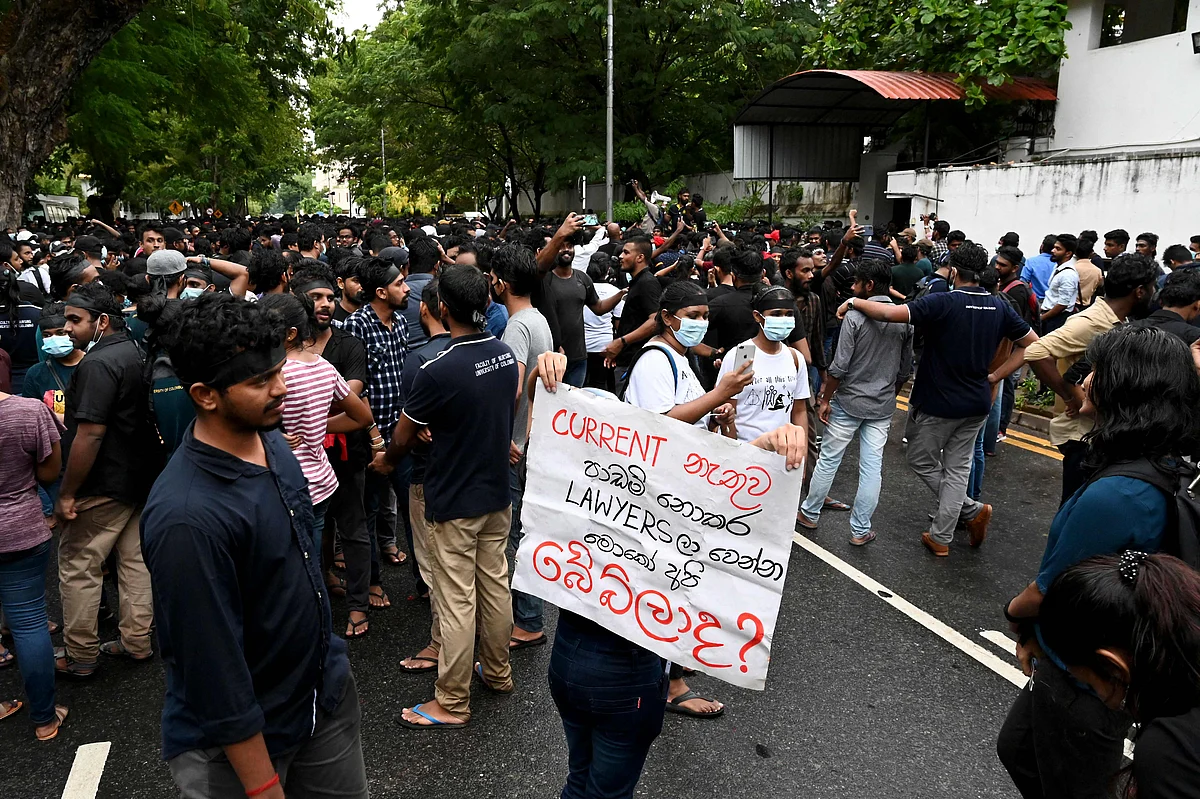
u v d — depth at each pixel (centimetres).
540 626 436
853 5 1727
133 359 392
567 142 2788
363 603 444
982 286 552
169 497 187
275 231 1431
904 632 446
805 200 2322
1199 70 1302
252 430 199
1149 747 145
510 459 410
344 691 232
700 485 249
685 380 324
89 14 1175
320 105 4141
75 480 381
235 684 190
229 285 577
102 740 358
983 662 416
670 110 2905
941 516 536
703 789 323
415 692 393
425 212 5931
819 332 696
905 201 1945
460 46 2861
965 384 507
